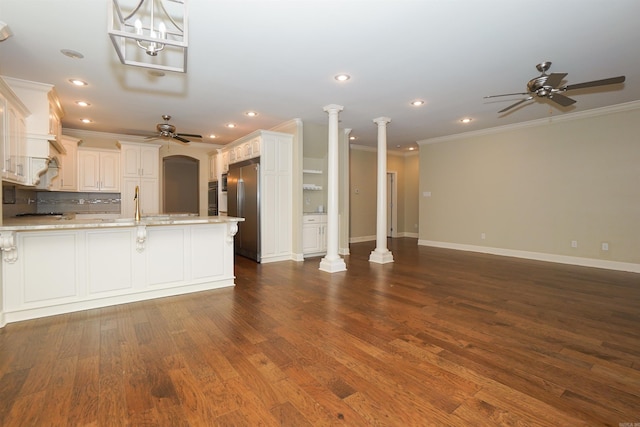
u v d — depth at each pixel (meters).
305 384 1.91
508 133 6.14
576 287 3.99
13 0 2.22
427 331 2.67
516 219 6.08
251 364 2.13
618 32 2.69
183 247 3.70
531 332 2.65
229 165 6.47
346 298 3.55
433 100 4.49
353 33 2.70
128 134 6.49
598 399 1.77
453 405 1.72
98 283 3.22
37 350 2.31
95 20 2.48
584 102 4.67
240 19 2.47
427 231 7.64
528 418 1.61
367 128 6.27
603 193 5.05
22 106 3.42
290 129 5.71
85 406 1.69
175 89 3.99
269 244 5.58
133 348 2.35
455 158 7.03
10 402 1.71
